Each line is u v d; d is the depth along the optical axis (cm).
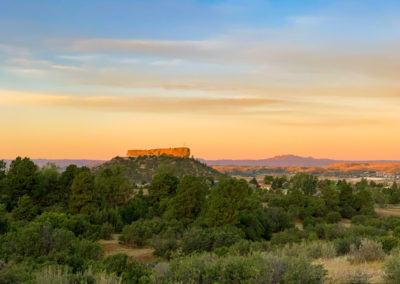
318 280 835
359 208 8819
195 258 1045
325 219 7869
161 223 4603
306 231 4903
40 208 6494
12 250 2577
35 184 6975
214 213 5100
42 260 2189
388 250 1691
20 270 1427
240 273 863
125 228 4138
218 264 914
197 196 6178
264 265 853
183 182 6166
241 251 2297
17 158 7062
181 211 6006
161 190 7831
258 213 5978
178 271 985
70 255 2216
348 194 8881
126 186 7331
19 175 6800
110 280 1034
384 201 10319
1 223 4288
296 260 882
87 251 2647
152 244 3519
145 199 7888
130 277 1406
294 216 7569
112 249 3775
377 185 17138
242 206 5197
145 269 1623
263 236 5538
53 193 7219
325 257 1467
